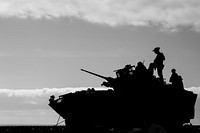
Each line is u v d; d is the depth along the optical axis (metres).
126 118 32.31
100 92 33.12
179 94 32.69
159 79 33.34
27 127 33.69
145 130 29.12
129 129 32.22
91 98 32.72
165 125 32.28
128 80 32.62
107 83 33.81
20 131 33.56
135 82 32.50
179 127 32.34
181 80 33.50
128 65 33.38
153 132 28.83
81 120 33.16
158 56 33.47
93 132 32.50
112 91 33.06
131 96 32.41
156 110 32.28
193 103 33.31
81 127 33.16
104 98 32.59
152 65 33.28
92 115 32.78
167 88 32.69
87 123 32.97
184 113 32.84
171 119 32.41
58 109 33.97
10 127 33.50
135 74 32.78
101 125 32.56
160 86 32.62
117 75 33.59
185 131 32.22
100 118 32.66
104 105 32.53
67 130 33.75
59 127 34.31
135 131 29.47
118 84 32.81
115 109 32.44
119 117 32.38
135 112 32.28
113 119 32.44
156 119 32.22
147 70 32.81
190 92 33.38
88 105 32.78
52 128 34.09
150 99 32.25
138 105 32.28
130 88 32.50
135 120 32.28
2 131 33.44
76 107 33.00
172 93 32.53
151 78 32.62
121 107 32.41
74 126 33.56
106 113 32.53
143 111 32.28
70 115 33.66
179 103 32.59
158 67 33.38
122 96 32.53
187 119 33.03
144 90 32.38
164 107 32.31
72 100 33.03
